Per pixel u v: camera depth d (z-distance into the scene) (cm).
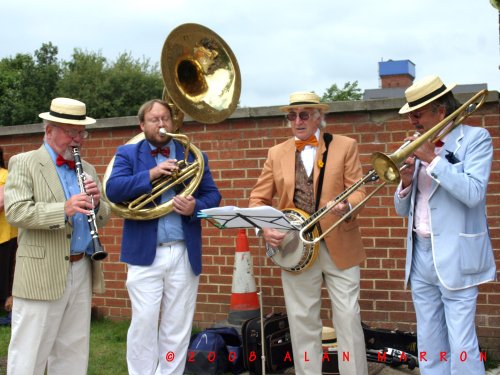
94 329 646
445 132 361
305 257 425
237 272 585
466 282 366
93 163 677
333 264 431
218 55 440
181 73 433
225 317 620
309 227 405
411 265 392
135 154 425
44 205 377
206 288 627
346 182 434
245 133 612
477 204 362
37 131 703
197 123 627
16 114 3731
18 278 385
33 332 383
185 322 422
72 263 396
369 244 570
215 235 624
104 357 557
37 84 3806
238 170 614
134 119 650
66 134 397
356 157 438
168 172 406
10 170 393
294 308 443
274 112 595
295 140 448
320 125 445
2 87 3891
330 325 585
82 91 3691
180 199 405
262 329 448
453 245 367
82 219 400
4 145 727
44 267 382
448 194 371
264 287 603
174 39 418
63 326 405
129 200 416
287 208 439
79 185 387
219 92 442
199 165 418
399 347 507
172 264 414
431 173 354
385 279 566
